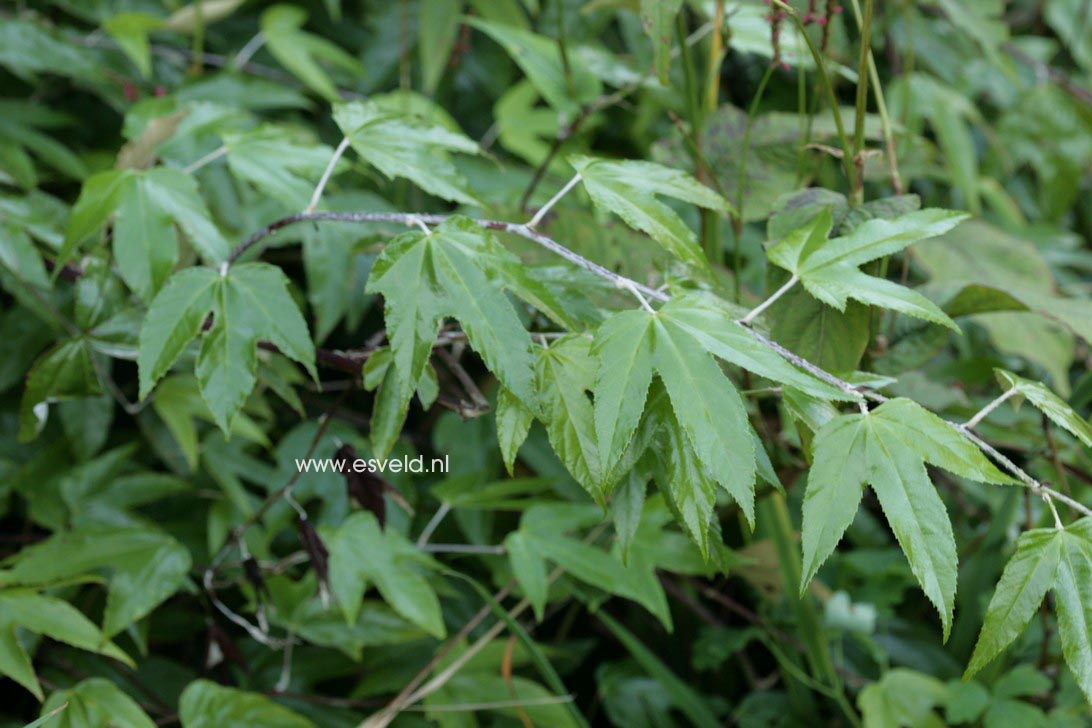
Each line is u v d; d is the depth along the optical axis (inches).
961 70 96.5
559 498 67.7
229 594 65.9
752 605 77.1
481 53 90.2
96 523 61.5
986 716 63.4
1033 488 49.0
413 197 77.2
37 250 61.2
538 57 69.6
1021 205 104.9
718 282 53.0
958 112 89.9
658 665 64.6
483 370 73.6
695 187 53.3
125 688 63.0
